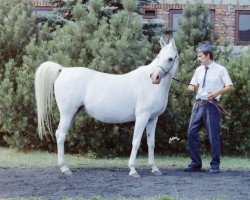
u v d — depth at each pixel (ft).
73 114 29.45
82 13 38.42
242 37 60.44
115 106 29.12
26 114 38.63
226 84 28.78
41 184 25.73
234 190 24.58
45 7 58.03
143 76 28.96
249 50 41.86
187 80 38.27
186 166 32.83
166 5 59.62
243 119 39.47
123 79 29.40
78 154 38.09
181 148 38.91
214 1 60.18
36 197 22.66
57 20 44.73
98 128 36.37
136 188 24.82
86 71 29.76
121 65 36.09
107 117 29.43
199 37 41.63
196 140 29.91
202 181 26.81
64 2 45.09
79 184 25.76
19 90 38.11
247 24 60.49
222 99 38.24
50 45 38.50
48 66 29.53
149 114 28.66
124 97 29.01
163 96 28.71
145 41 37.78
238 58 42.09
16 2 42.98
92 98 29.25
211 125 29.07
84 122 35.63
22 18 41.39
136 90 28.86
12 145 39.47
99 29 37.11
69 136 36.47
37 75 29.43
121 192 23.86
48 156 36.70
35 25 42.91
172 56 27.86
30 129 38.91
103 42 36.63
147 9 59.67
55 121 37.11
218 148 29.37
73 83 29.30
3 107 38.68
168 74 28.32
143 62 37.19
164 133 38.70
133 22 37.17
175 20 59.77
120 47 35.78
